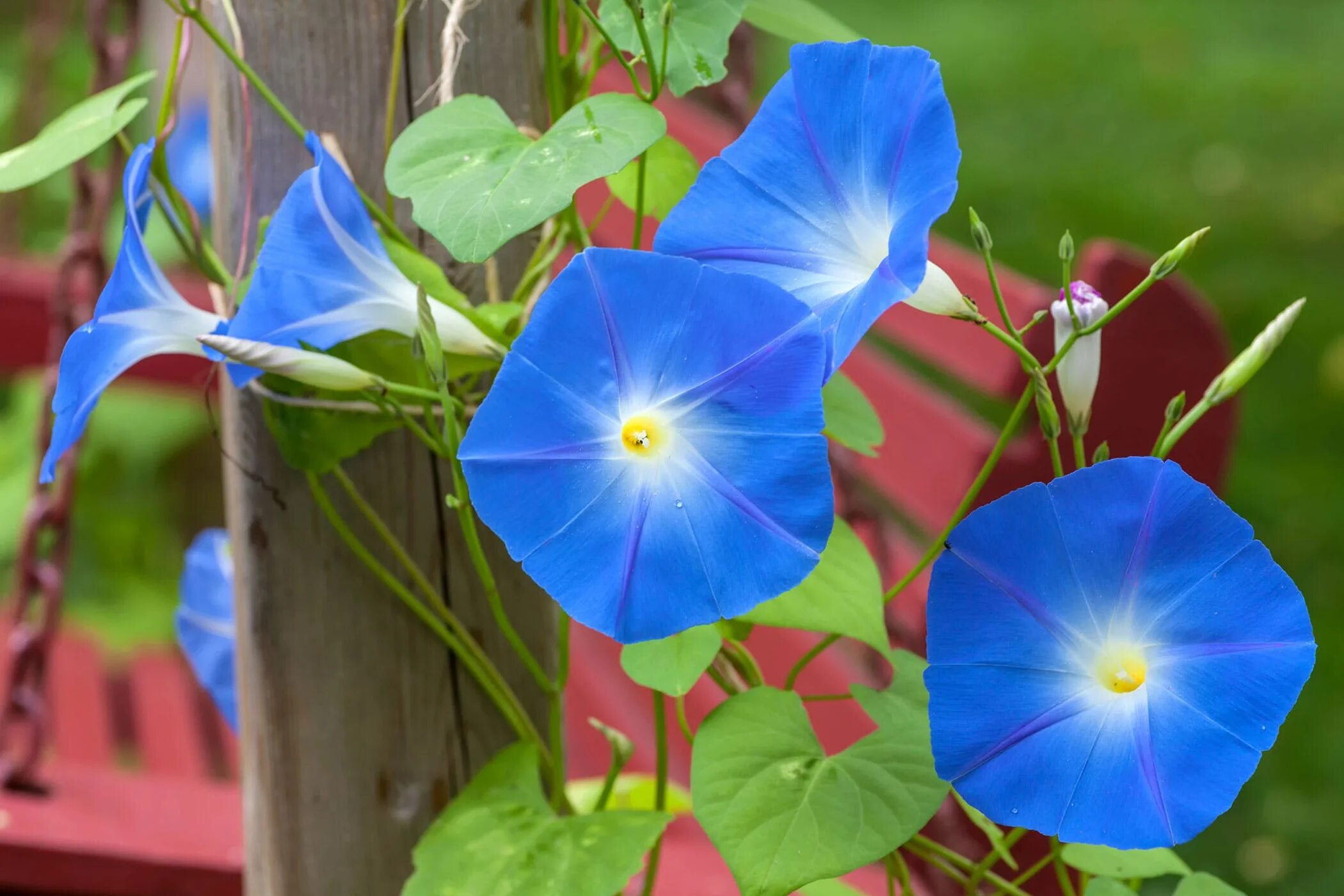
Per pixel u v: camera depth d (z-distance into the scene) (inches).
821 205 46.1
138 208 48.6
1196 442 58.1
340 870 51.9
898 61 45.1
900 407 67.1
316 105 49.9
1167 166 201.9
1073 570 44.8
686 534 44.9
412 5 49.8
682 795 56.1
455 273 50.6
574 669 93.7
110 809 62.8
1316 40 243.9
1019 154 209.2
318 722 51.5
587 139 46.8
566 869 48.4
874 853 46.0
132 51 55.6
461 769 52.1
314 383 47.0
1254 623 44.4
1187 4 263.1
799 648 73.2
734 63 58.2
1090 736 44.8
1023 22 261.0
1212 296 167.8
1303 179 194.2
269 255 47.2
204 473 143.9
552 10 49.6
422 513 51.1
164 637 122.6
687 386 45.0
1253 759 44.2
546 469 45.0
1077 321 45.7
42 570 61.1
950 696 44.9
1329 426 145.4
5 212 131.8
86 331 47.1
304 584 51.0
